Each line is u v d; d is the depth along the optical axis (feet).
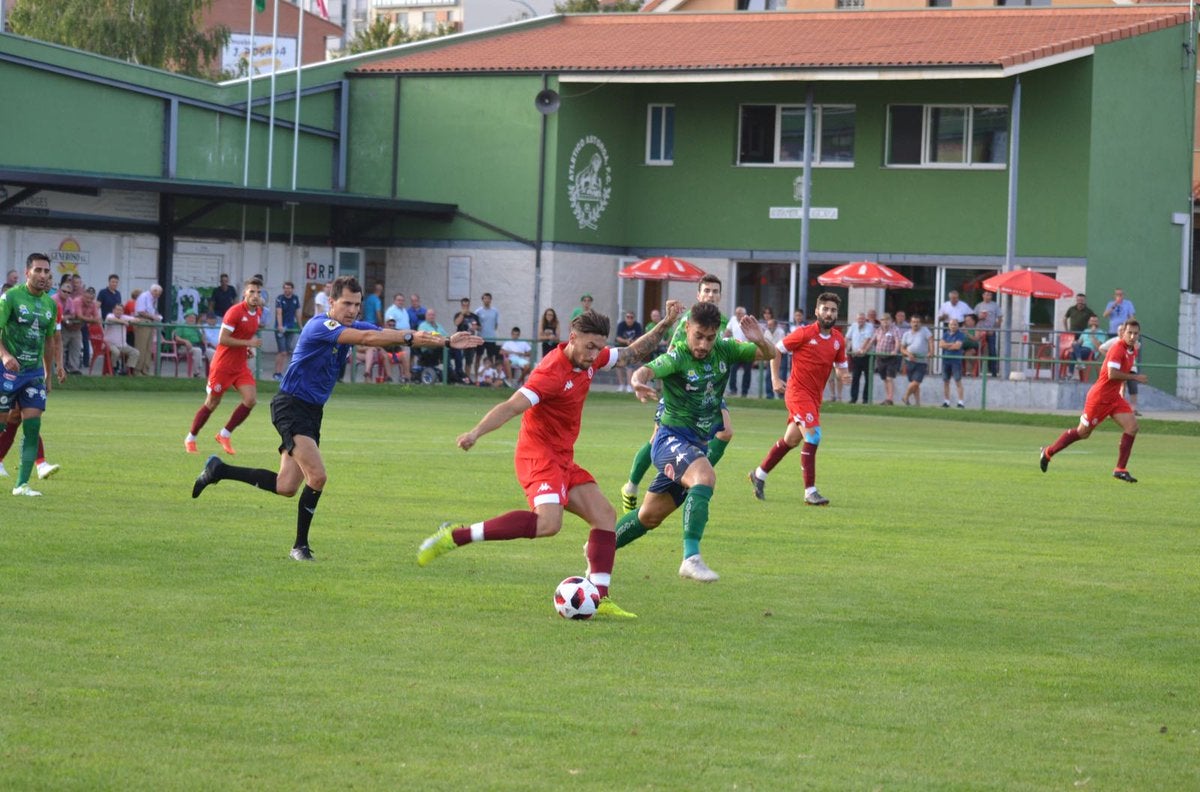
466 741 34.50
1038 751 35.32
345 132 231.50
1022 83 217.56
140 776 31.12
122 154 198.18
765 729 36.35
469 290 226.99
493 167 224.74
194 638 43.96
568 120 222.48
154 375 175.94
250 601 49.73
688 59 217.56
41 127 187.93
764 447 125.39
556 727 35.88
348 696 38.04
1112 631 49.90
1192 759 35.06
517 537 50.08
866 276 199.41
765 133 229.86
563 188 222.69
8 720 34.76
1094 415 104.63
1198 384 234.58
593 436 130.41
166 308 204.03
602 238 231.30
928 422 175.32
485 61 227.20
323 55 432.66
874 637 47.70
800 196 227.40
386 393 182.19
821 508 82.69
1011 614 52.44
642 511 58.49
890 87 223.10
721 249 231.71
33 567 54.13
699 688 40.24
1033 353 207.51
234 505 73.56
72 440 103.65
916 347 193.36
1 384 73.15
